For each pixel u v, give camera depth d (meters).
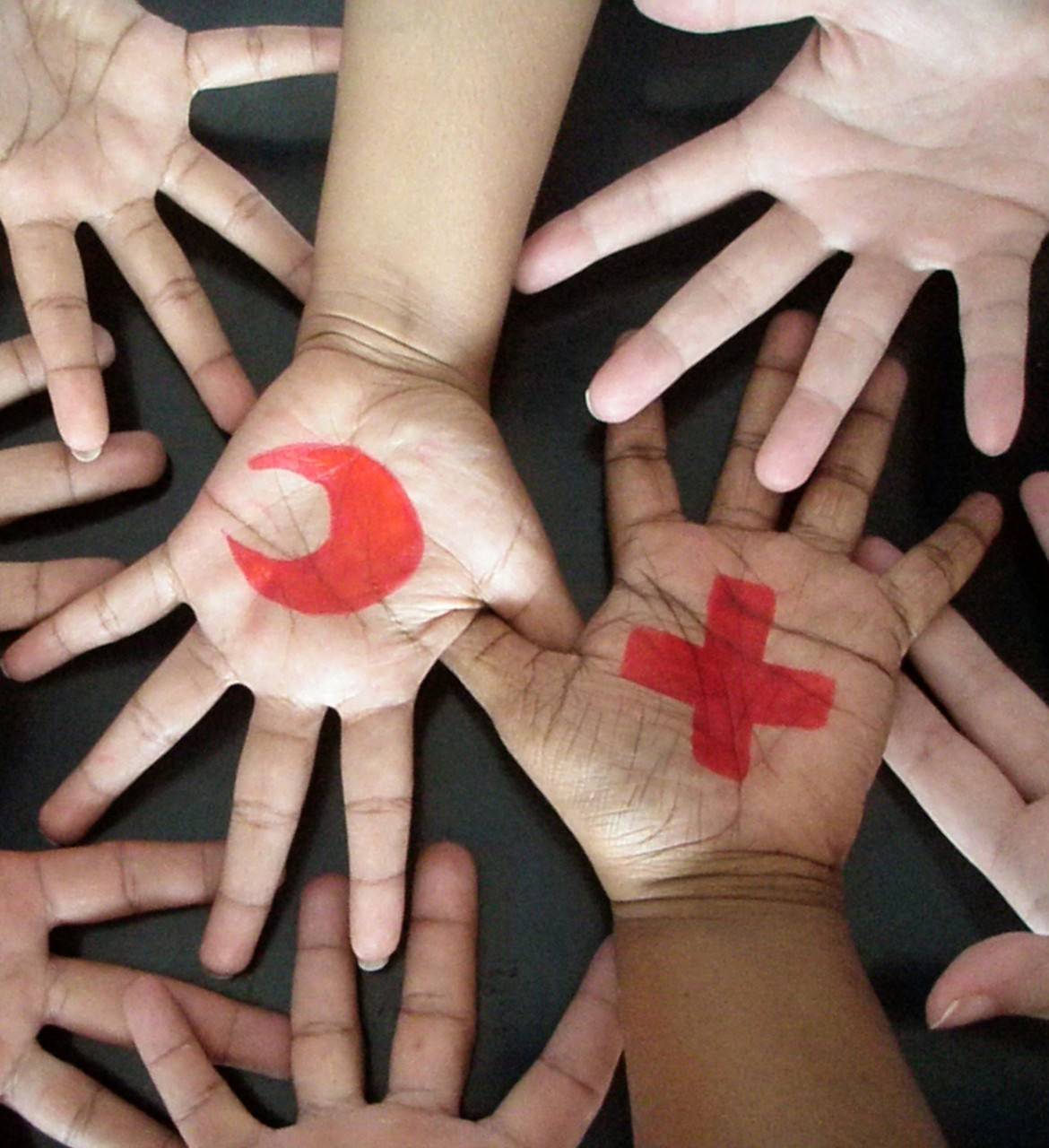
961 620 0.51
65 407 0.49
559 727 0.46
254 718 0.48
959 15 0.48
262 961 0.50
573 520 0.52
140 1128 0.47
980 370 0.49
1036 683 0.52
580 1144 0.49
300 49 0.54
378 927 0.48
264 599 0.48
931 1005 0.46
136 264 0.52
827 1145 0.42
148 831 0.51
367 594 0.48
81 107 0.52
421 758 0.51
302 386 0.48
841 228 0.51
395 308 0.49
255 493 0.48
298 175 0.55
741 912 0.45
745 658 0.47
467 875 0.50
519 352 0.54
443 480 0.48
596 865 0.47
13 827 0.51
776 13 0.49
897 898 0.51
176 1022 0.48
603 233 0.52
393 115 0.48
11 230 0.51
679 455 0.53
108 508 0.53
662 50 0.56
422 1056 0.48
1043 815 0.48
